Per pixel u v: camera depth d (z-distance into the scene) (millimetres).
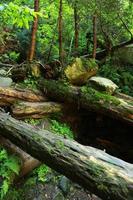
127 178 2939
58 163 3504
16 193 4238
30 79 5961
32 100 5621
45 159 3711
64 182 4641
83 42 8773
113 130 5988
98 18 7711
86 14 7469
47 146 3701
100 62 7836
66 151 3553
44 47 7781
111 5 7004
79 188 4699
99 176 3068
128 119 5129
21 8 3799
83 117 6039
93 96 5375
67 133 5559
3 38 7301
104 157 3385
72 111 5887
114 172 3061
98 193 3031
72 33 8578
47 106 5531
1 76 5824
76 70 5996
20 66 6223
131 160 5742
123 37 9039
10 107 5305
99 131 6023
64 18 8234
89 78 6148
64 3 7426
